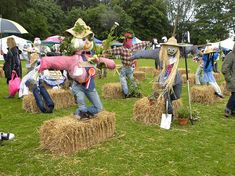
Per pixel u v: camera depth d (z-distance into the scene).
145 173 4.78
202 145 5.94
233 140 6.27
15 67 10.61
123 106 9.13
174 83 7.09
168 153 5.50
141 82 14.96
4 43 28.33
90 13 61.03
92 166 4.95
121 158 5.24
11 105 9.11
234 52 7.86
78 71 5.65
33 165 4.96
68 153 5.35
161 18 69.44
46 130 5.52
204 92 9.62
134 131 6.63
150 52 7.18
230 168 5.01
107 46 6.33
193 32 75.94
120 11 62.91
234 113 8.24
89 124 5.64
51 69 5.68
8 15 49.72
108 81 15.41
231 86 7.89
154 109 7.10
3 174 4.66
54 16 60.81
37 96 8.16
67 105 8.95
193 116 7.58
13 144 5.80
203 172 4.85
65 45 5.79
